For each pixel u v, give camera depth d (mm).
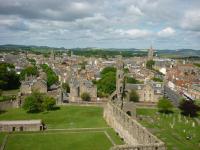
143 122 147500
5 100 185875
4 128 125750
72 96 195875
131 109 150750
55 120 144000
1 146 106000
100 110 165000
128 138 111312
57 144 109500
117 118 126375
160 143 86125
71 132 125188
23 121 130500
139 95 197625
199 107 179250
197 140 122062
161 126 141500
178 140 121312
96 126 135375
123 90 167000
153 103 190750
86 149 104062
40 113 156500
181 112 171000
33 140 113875
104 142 112875
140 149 83938
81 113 157125
